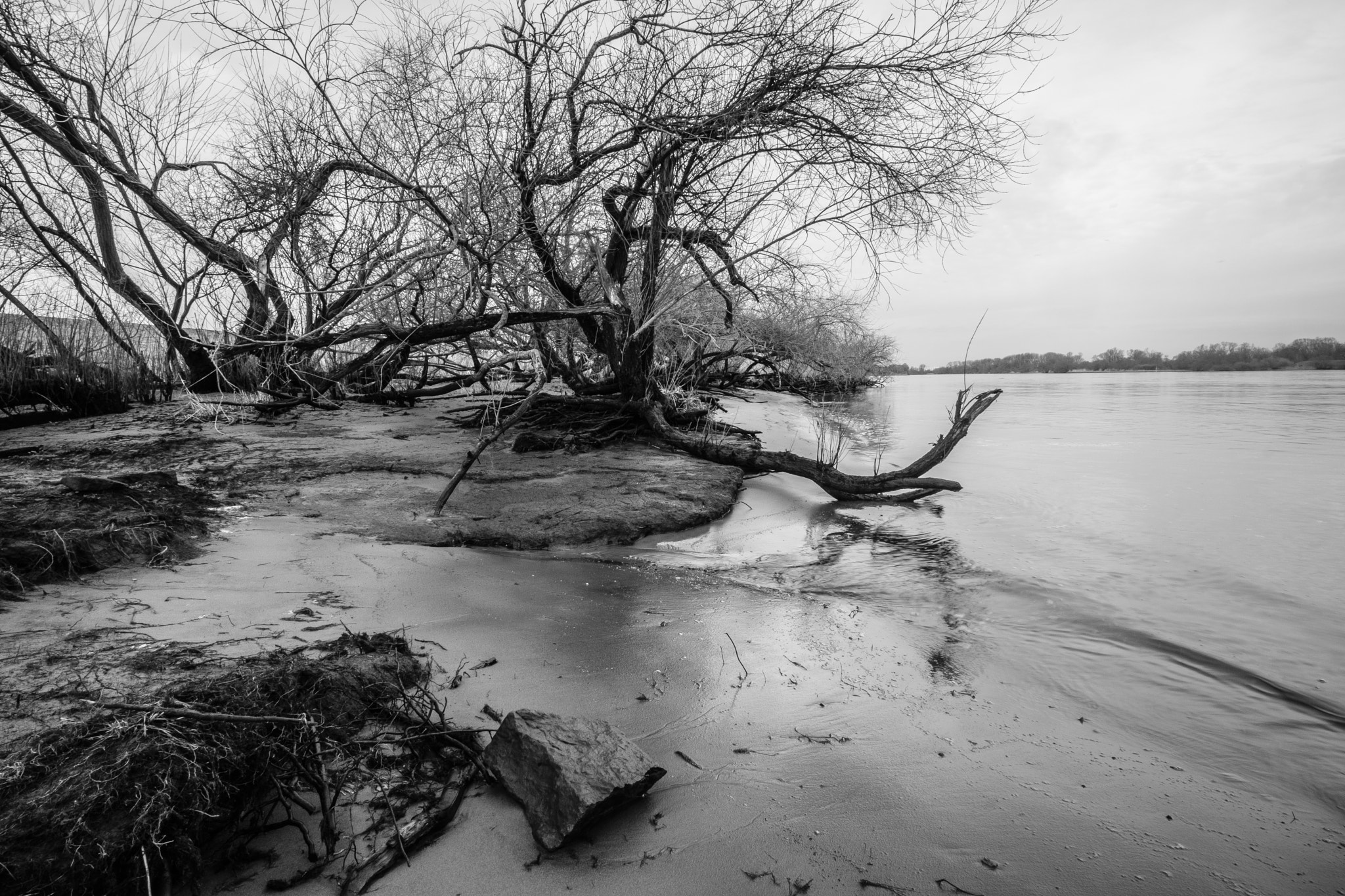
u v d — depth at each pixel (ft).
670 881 5.73
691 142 21.88
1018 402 62.39
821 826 6.40
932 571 14.28
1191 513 18.98
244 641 8.89
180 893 5.32
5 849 4.85
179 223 25.09
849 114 22.00
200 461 20.12
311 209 25.23
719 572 14.26
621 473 21.18
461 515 16.53
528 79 20.70
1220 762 7.60
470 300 23.91
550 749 6.61
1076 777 7.25
